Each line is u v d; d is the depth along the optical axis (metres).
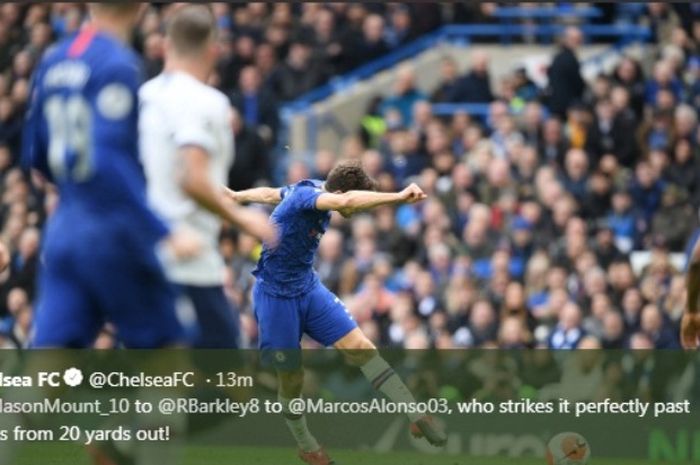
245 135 64.12
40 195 61.75
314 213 31.84
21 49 71.75
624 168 67.31
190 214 24.80
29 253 57.16
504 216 59.59
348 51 74.62
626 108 68.12
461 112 67.19
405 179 63.38
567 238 57.59
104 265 22.47
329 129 72.19
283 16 72.69
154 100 23.98
